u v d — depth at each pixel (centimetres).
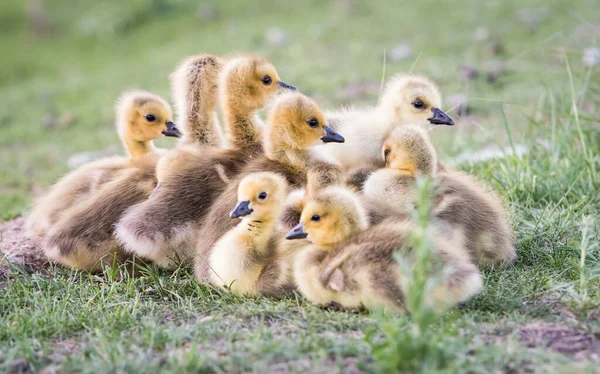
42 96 3269
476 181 1195
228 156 1176
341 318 866
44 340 869
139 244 1063
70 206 1249
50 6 4847
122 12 4322
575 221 1199
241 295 979
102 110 2883
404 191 1025
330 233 920
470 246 1015
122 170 1248
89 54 4041
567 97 1662
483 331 827
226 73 1245
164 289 1023
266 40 3394
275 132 1133
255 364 749
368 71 2717
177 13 4225
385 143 1083
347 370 732
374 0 3806
